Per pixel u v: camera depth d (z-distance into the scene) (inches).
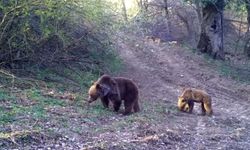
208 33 1189.1
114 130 410.6
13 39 577.0
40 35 607.8
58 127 390.3
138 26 1008.2
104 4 677.3
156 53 1136.2
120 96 491.8
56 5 574.2
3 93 480.4
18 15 556.4
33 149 334.3
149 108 559.5
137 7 1513.3
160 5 1679.4
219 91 811.4
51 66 641.6
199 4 1188.5
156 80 844.0
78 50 698.2
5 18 552.4
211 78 918.4
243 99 756.0
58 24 608.1
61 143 353.7
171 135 419.8
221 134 459.8
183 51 1194.6
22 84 534.6
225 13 1768.0
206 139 434.3
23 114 410.0
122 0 828.6
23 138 345.1
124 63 937.5
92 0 637.3
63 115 435.2
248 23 1350.9
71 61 681.6
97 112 471.2
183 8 1706.4
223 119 544.4
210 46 1187.9
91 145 357.4
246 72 1037.8
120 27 778.2
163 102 645.9
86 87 612.4
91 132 394.0
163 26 1584.6
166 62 1043.3
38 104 459.8
